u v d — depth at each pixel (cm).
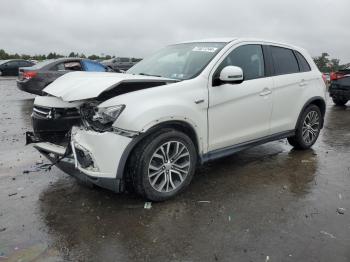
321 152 646
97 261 320
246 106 507
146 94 410
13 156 622
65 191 464
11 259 321
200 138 456
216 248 337
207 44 530
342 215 400
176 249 336
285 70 585
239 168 553
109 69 1441
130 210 411
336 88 1265
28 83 1283
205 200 438
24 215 402
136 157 404
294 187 479
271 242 346
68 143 436
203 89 455
